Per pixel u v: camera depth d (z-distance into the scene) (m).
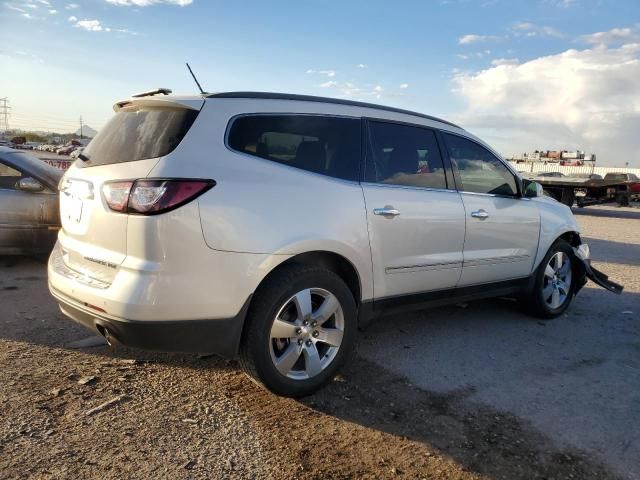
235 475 2.66
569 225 5.67
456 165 4.59
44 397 3.30
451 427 3.24
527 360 4.39
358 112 3.97
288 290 3.29
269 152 3.40
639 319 5.75
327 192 3.54
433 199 4.24
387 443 3.03
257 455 2.85
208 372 3.83
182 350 3.09
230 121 3.28
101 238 3.13
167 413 3.22
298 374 3.46
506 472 2.81
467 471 2.80
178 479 2.60
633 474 2.84
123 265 2.98
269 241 3.20
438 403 3.54
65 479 2.54
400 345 4.60
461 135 4.73
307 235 3.36
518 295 5.49
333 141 3.75
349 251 3.61
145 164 3.05
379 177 3.95
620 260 9.68
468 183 4.67
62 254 3.65
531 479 2.76
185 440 2.94
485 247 4.73
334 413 3.34
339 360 3.62
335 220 3.53
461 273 4.54
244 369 3.37
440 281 4.38
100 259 3.12
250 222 3.14
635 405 3.64
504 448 3.03
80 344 4.20
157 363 3.94
